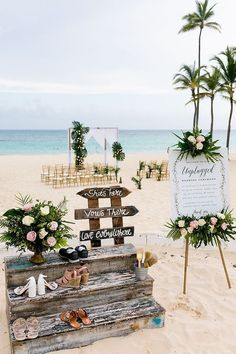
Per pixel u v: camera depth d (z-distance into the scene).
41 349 3.21
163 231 6.28
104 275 3.99
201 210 4.57
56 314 3.54
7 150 48.84
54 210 3.81
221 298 4.34
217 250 5.93
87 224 7.39
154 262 3.86
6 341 3.47
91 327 3.34
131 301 3.83
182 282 4.74
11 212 3.71
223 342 3.48
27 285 3.47
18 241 3.68
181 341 3.47
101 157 34.41
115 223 4.45
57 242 3.77
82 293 3.60
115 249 4.28
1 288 4.49
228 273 5.01
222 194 4.63
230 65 25.14
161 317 3.66
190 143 4.39
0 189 12.43
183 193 4.54
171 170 4.51
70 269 3.78
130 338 3.48
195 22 26.47
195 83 27.17
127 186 13.40
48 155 36.06
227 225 4.55
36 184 13.88
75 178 13.77
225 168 4.62
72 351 3.27
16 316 3.40
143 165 16.53
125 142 75.50
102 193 4.35
